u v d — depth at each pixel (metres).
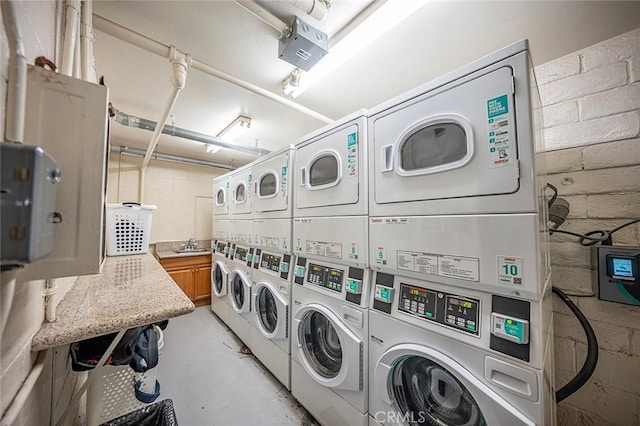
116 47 1.62
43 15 0.74
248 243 2.53
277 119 2.78
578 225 1.51
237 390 1.94
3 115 0.53
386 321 1.18
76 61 0.96
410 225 1.12
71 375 1.31
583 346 1.47
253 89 1.90
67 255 0.64
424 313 1.05
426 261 1.05
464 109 0.95
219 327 3.07
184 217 4.32
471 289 0.95
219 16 1.37
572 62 1.58
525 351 0.80
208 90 2.15
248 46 1.60
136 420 1.32
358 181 1.35
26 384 0.65
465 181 0.95
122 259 2.19
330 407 1.45
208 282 3.92
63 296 1.06
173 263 3.62
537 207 0.80
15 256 0.44
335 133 1.51
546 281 1.06
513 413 0.79
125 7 1.30
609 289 1.32
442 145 1.04
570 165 1.56
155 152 3.84
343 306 1.38
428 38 1.51
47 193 0.50
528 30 1.43
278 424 1.62
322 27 1.39
